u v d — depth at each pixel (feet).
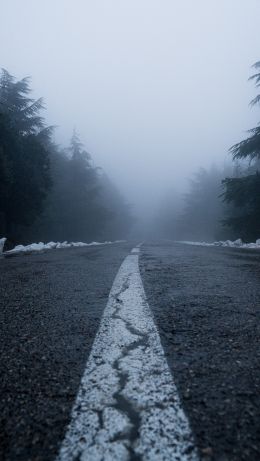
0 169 44.09
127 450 2.09
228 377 3.26
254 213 49.62
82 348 4.19
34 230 74.59
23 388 3.06
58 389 3.01
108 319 5.66
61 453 2.09
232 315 5.85
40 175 57.82
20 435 2.31
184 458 2.02
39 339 4.62
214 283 9.56
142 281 10.12
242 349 4.11
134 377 3.24
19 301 7.38
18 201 53.11
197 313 6.02
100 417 2.48
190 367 3.51
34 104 72.79
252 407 2.66
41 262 18.26
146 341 4.43
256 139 48.49
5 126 48.93
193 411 2.58
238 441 2.21
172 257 20.81
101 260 19.07
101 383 3.11
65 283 9.98
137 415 2.51
